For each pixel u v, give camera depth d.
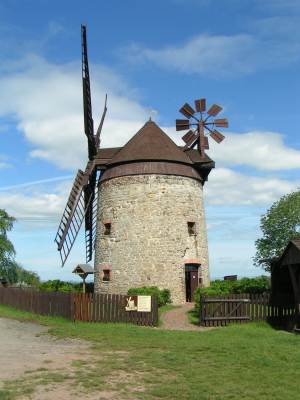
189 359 12.56
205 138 33.94
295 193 39.16
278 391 9.64
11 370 11.10
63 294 23.59
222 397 9.16
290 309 21.73
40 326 20.47
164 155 31.44
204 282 31.47
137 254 30.08
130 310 22.14
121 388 9.70
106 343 15.44
